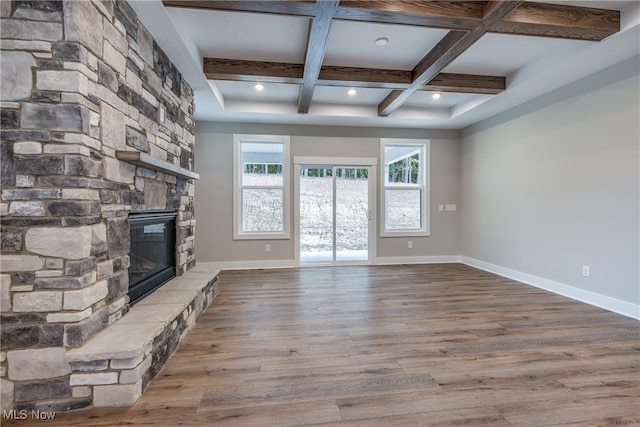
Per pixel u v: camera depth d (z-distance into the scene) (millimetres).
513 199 4582
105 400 1656
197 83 3531
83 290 1639
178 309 2232
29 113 1580
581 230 3523
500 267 4863
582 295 3518
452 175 5895
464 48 2916
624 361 2148
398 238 5793
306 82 3658
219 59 3396
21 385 1604
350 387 1851
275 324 2826
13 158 1576
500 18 2441
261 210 5484
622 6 2557
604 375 1975
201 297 3039
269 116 4930
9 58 1567
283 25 2793
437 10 2406
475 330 2688
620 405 1684
